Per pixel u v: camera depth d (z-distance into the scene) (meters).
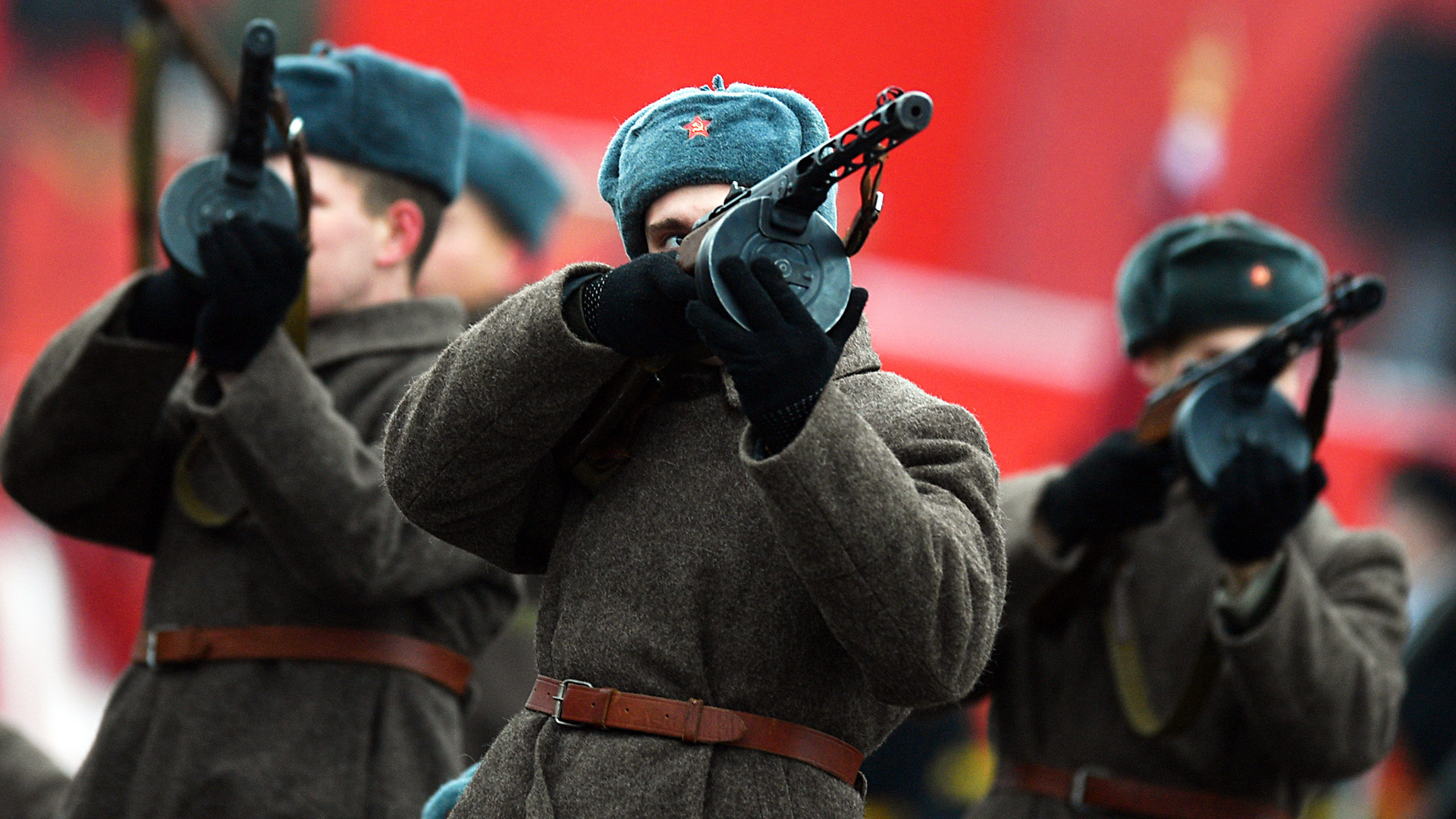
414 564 12.30
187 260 11.66
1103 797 13.38
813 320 7.82
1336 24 40.12
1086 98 37.12
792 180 7.88
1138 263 14.68
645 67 33.88
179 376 12.29
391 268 13.75
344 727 12.29
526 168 18.81
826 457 7.75
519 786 8.53
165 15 13.74
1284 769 13.26
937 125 36.75
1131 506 13.18
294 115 13.33
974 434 8.79
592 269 8.60
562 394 8.52
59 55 33.44
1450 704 18.97
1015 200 36.94
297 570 11.97
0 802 15.26
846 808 8.47
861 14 35.50
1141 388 20.11
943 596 8.02
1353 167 41.28
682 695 8.36
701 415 8.75
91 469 12.50
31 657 25.75
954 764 19.53
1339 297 12.31
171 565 12.68
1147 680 13.47
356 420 12.88
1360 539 13.92
